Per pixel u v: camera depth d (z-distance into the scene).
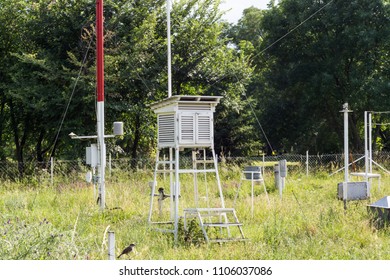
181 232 13.10
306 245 11.40
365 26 39.78
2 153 36.34
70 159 29.84
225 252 11.13
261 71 48.34
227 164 30.23
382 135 48.19
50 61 30.17
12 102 34.12
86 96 29.80
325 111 45.66
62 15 31.86
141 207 16.75
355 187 16.03
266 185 22.80
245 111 42.28
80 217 14.73
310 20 42.06
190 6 35.81
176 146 13.28
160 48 34.75
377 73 41.31
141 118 33.47
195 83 36.56
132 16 32.81
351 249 11.24
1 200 18.06
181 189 21.52
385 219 13.66
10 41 33.66
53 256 9.42
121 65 31.94
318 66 42.59
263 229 13.28
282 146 48.91
